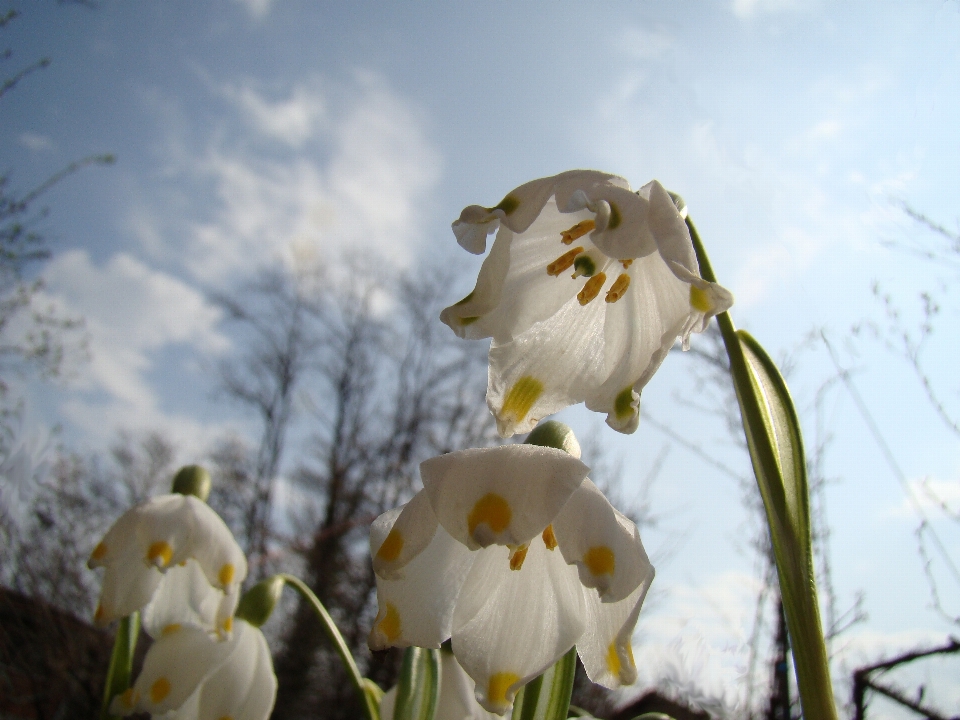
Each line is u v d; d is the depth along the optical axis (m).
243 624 0.13
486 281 0.07
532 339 0.08
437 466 0.07
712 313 0.07
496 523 0.07
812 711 0.07
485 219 0.07
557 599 0.08
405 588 0.08
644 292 0.08
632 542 0.07
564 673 0.08
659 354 0.07
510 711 0.11
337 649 0.13
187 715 0.13
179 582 0.13
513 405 0.08
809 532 0.08
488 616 0.08
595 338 0.08
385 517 0.08
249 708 0.13
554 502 0.07
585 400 0.08
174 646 0.13
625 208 0.07
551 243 0.09
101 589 0.12
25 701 0.42
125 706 0.12
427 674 0.10
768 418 0.08
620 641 0.07
